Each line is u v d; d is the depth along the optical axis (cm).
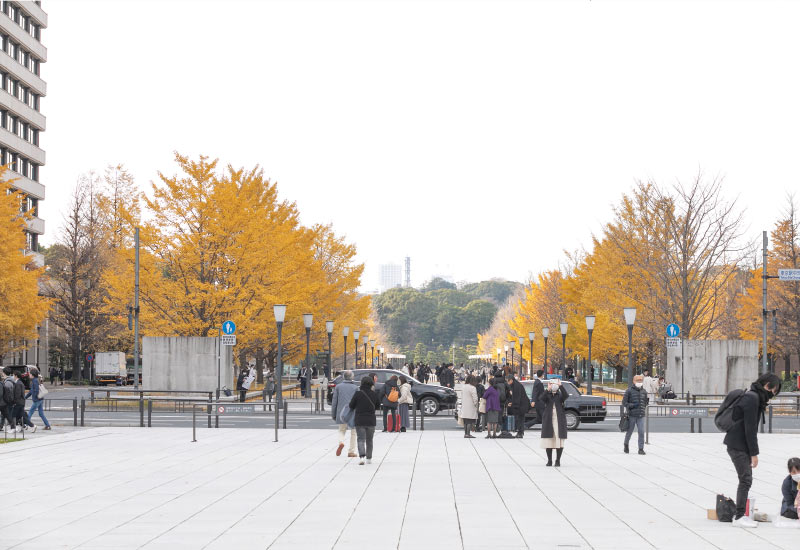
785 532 1112
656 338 4912
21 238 5591
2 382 2495
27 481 1575
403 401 2819
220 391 4219
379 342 11519
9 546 1016
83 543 1035
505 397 2603
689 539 1064
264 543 1034
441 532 1102
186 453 2069
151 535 1084
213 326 4469
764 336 3884
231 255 4512
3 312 5403
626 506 1312
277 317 3541
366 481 1587
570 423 2984
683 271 4647
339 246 6209
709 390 4084
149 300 4516
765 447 2292
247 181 5250
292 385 6606
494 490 1478
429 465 1852
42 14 8638
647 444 2370
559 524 1161
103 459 1938
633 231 5059
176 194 4538
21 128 8225
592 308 5550
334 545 1023
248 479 1608
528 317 8144
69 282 7119
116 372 7406
